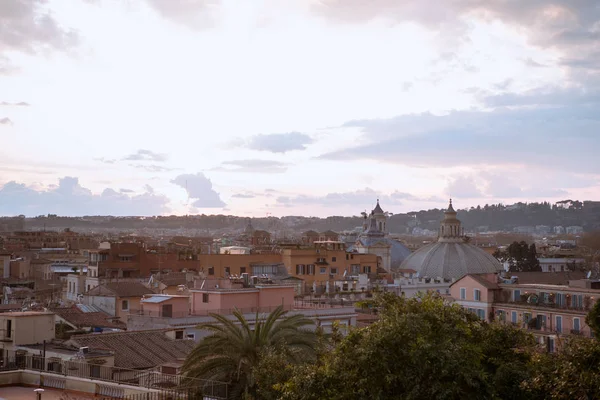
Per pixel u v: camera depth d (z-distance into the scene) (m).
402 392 43.38
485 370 46.53
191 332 80.94
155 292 113.88
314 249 186.38
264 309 90.50
